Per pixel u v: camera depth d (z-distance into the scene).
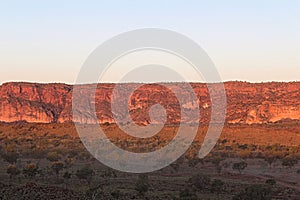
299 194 49.12
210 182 55.03
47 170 63.25
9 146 84.62
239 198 44.44
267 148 95.56
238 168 69.31
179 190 49.50
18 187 33.75
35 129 126.88
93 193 37.59
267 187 47.69
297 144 105.06
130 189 48.59
